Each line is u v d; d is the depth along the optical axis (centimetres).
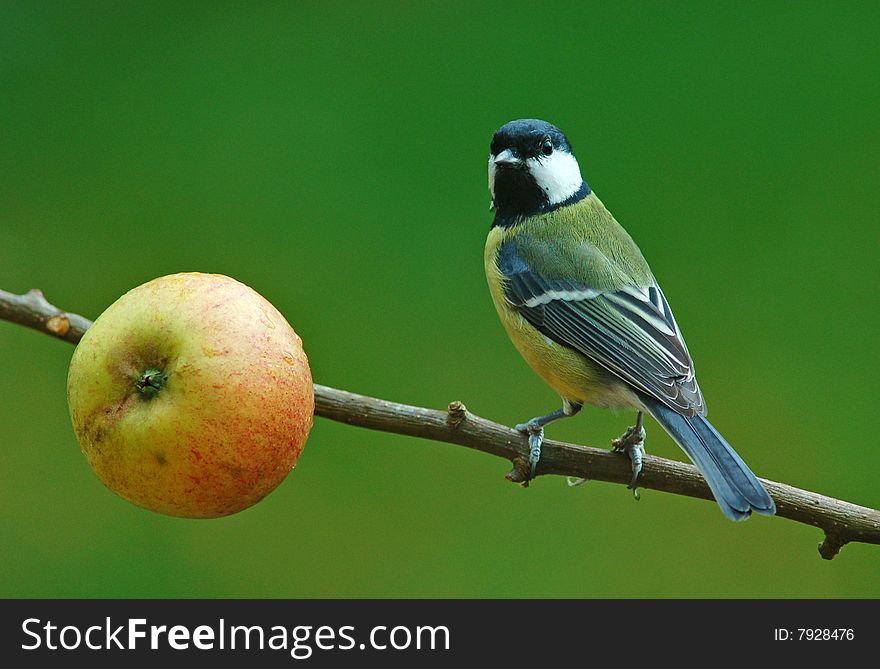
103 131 1190
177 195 1152
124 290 1093
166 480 481
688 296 1110
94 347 486
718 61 1248
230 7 1321
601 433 1045
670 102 1224
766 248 1131
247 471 484
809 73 1237
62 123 1197
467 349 1078
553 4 1302
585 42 1274
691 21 1280
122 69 1252
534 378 1069
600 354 792
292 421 491
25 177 1148
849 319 1091
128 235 1121
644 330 796
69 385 494
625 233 877
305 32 1299
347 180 1174
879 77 1226
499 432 645
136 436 475
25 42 1247
